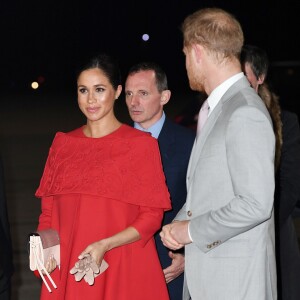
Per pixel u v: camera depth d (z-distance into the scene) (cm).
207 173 523
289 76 2194
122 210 589
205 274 532
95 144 598
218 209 517
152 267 598
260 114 511
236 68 534
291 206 705
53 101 4241
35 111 3575
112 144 596
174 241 537
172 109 3441
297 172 702
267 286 525
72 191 589
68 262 584
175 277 654
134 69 677
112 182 588
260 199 501
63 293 584
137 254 593
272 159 508
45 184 610
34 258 568
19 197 1523
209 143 524
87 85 592
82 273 558
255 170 503
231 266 524
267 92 662
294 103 2153
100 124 603
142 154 596
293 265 722
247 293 520
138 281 592
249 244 522
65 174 596
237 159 507
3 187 586
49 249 579
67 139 607
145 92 669
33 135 2586
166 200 597
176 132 673
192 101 1483
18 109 3703
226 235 516
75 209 589
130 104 676
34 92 5084
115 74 597
